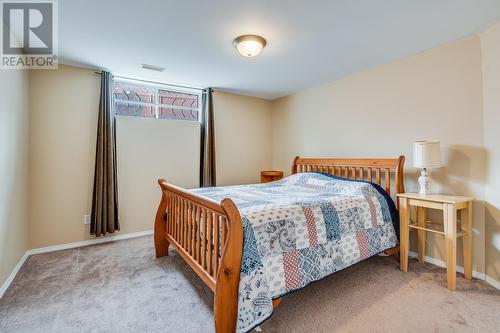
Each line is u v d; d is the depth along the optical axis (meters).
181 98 3.82
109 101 3.02
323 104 3.60
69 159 2.91
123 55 2.61
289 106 4.21
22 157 2.46
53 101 2.82
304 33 2.14
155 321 1.59
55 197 2.84
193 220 1.93
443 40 2.27
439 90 2.40
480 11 1.81
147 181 3.42
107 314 1.65
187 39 2.25
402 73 2.68
